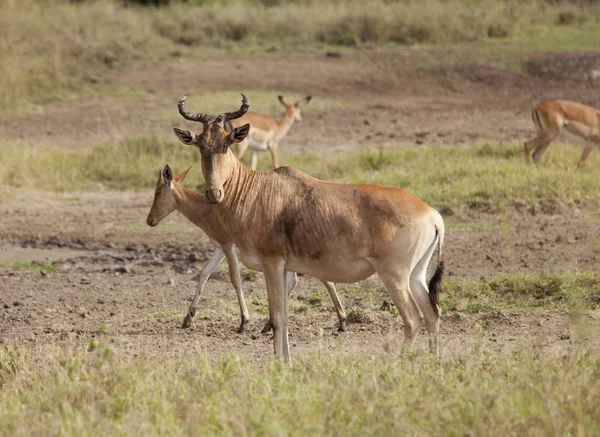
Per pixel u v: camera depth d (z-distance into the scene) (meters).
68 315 38.31
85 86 95.25
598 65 98.38
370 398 21.73
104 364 25.86
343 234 27.23
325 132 81.56
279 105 88.19
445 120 84.38
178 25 110.56
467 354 26.27
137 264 47.53
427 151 66.69
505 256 43.91
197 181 63.44
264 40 109.19
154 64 101.06
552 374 23.12
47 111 89.06
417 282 28.41
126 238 52.69
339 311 34.16
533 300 36.69
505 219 49.19
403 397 21.61
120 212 58.62
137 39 105.00
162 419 21.25
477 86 95.25
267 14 114.31
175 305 39.50
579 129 62.59
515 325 33.50
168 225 55.44
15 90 91.75
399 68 99.50
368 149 69.31
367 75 97.75
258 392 23.39
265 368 27.23
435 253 45.03
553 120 62.41
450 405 20.77
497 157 65.75
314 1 120.56
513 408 20.81
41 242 52.44
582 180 55.22
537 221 50.28
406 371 24.31
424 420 20.16
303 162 69.75
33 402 23.91
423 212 27.56
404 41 108.12
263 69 99.44
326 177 63.22
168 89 93.62
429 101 91.56
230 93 91.56
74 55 101.62
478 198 53.38
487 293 37.81
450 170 59.06
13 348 32.22
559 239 46.28
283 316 28.19
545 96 91.94
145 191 64.38
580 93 92.12
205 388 24.14
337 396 21.80
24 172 65.81
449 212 52.41
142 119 83.94
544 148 63.88
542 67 98.38
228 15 112.75
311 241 27.50
